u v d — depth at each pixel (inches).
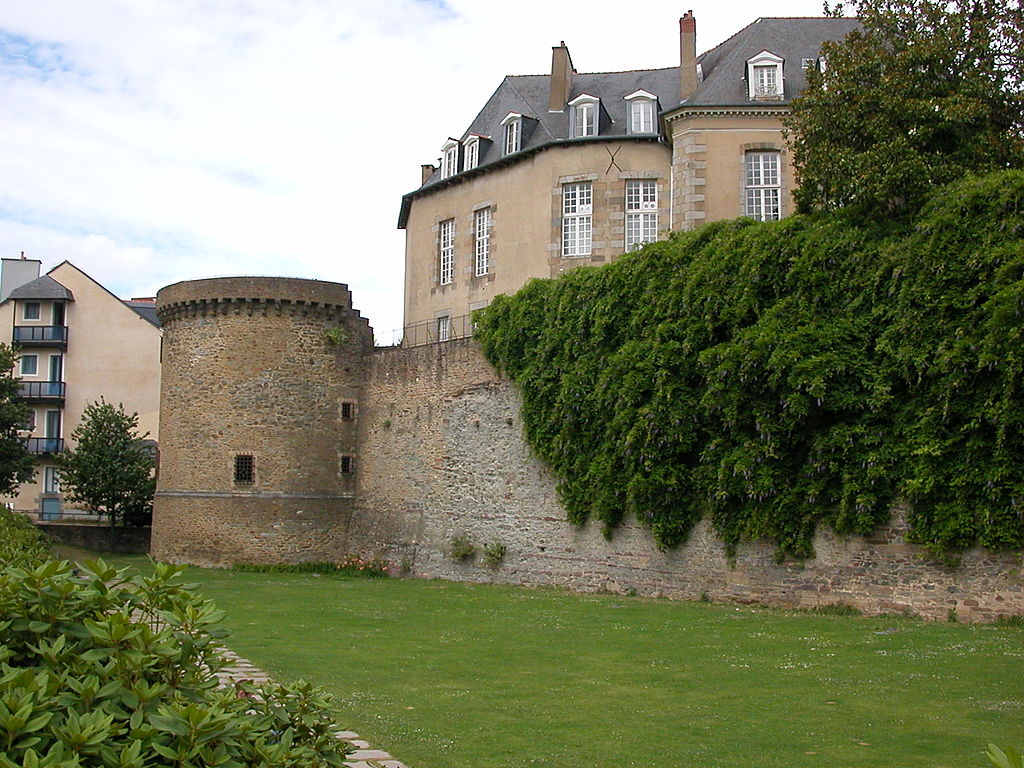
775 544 773.3
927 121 805.9
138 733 189.0
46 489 1846.7
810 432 746.8
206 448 1227.9
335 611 785.6
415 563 1147.3
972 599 670.5
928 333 682.8
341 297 1266.0
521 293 1032.2
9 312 1903.3
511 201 1331.2
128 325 1915.6
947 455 679.7
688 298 818.8
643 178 1247.5
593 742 365.4
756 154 1141.7
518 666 530.6
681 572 841.5
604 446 898.1
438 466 1137.4
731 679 488.4
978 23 837.8
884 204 784.3
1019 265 644.1
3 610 213.3
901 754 346.3
